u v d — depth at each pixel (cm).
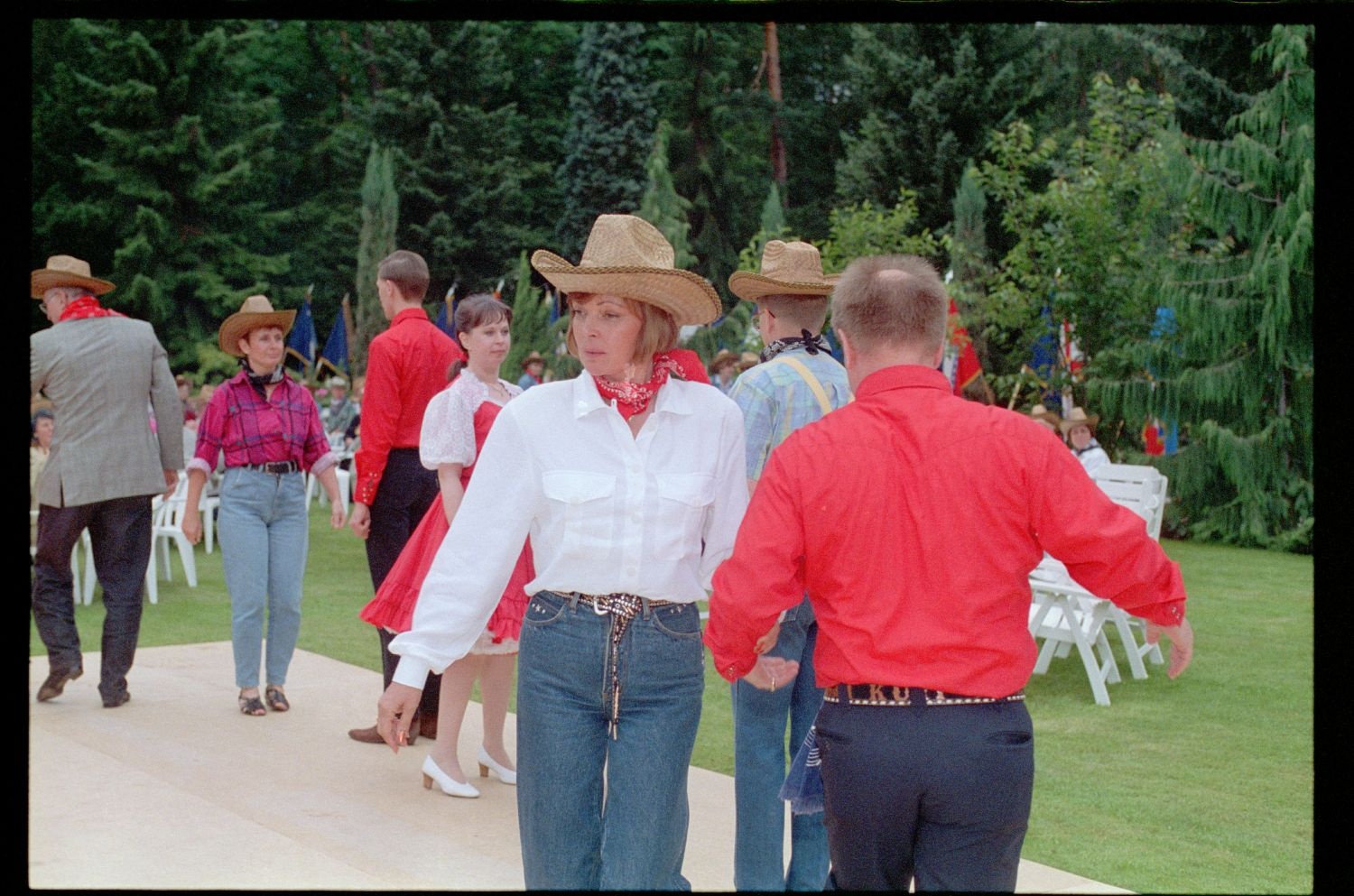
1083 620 720
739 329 2369
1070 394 1778
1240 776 527
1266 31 1755
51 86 3077
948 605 244
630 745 279
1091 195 1738
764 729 360
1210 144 1503
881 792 244
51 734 540
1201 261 1511
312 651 757
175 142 3014
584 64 3347
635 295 282
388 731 285
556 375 2247
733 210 3338
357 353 2852
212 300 3100
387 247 2881
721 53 3403
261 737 545
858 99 3059
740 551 250
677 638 282
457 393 475
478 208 3222
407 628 480
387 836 426
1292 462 1445
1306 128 1445
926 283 262
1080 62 2767
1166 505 1556
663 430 287
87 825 428
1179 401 1523
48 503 571
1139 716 627
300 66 3612
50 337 564
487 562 284
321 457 612
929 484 246
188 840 415
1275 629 873
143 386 588
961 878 245
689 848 425
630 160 3281
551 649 280
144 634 809
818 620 257
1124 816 474
